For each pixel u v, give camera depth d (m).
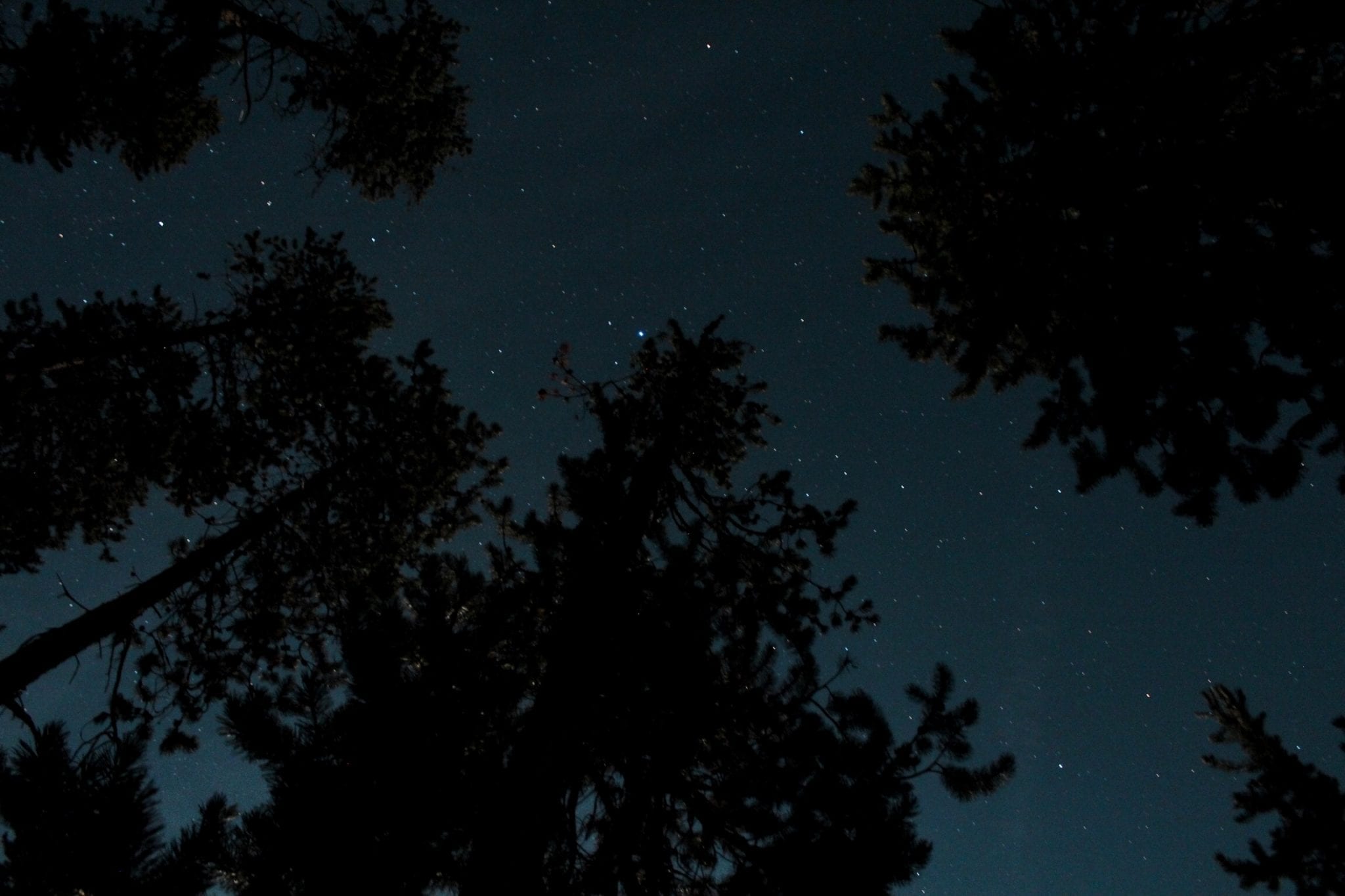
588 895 4.17
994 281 5.52
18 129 7.00
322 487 10.79
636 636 5.44
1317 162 3.96
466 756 3.62
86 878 1.97
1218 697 9.58
